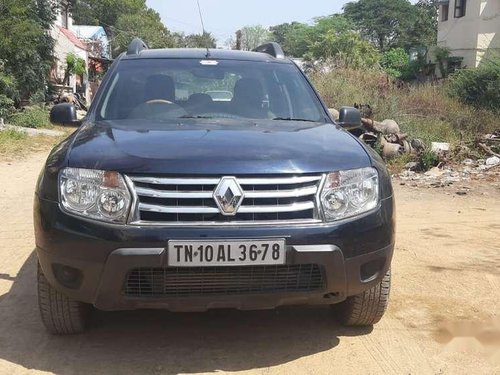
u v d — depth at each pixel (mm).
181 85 4668
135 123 4117
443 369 3545
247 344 3842
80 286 3316
